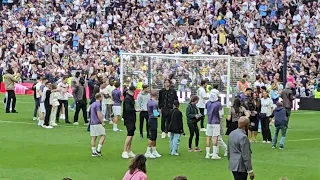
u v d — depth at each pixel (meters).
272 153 27.69
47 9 60.62
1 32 59.31
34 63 53.38
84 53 55.34
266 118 30.23
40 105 34.12
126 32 56.69
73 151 27.30
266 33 53.38
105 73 43.59
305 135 33.09
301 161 26.02
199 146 29.09
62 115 37.31
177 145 26.94
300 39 51.88
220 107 26.16
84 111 35.22
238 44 52.97
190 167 24.55
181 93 41.44
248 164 18.48
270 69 47.72
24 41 57.25
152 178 22.66
